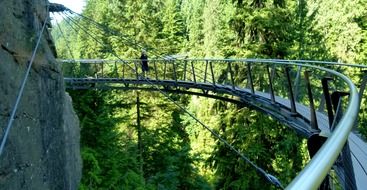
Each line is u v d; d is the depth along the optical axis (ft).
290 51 51.72
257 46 49.52
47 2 20.74
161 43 101.60
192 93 55.88
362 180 10.98
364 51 66.85
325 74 28.27
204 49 141.49
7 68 13.38
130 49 90.48
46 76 17.51
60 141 18.88
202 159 53.88
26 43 15.74
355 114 6.93
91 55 128.67
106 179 34.88
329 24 77.87
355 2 66.74
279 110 29.58
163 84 61.16
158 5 169.78
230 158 48.96
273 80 40.57
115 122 41.78
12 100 13.29
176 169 51.03
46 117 16.89
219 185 49.88
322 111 26.43
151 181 46.11
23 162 13.65
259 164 47.29
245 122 48.93
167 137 62.75
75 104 37.93
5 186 12.07
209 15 142.20
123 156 40.47
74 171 21.20
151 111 79.61
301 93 36.14
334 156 4.43
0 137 12.00
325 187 10.58
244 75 50.98
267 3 50.96
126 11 98.22
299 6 91.66
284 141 46.39
